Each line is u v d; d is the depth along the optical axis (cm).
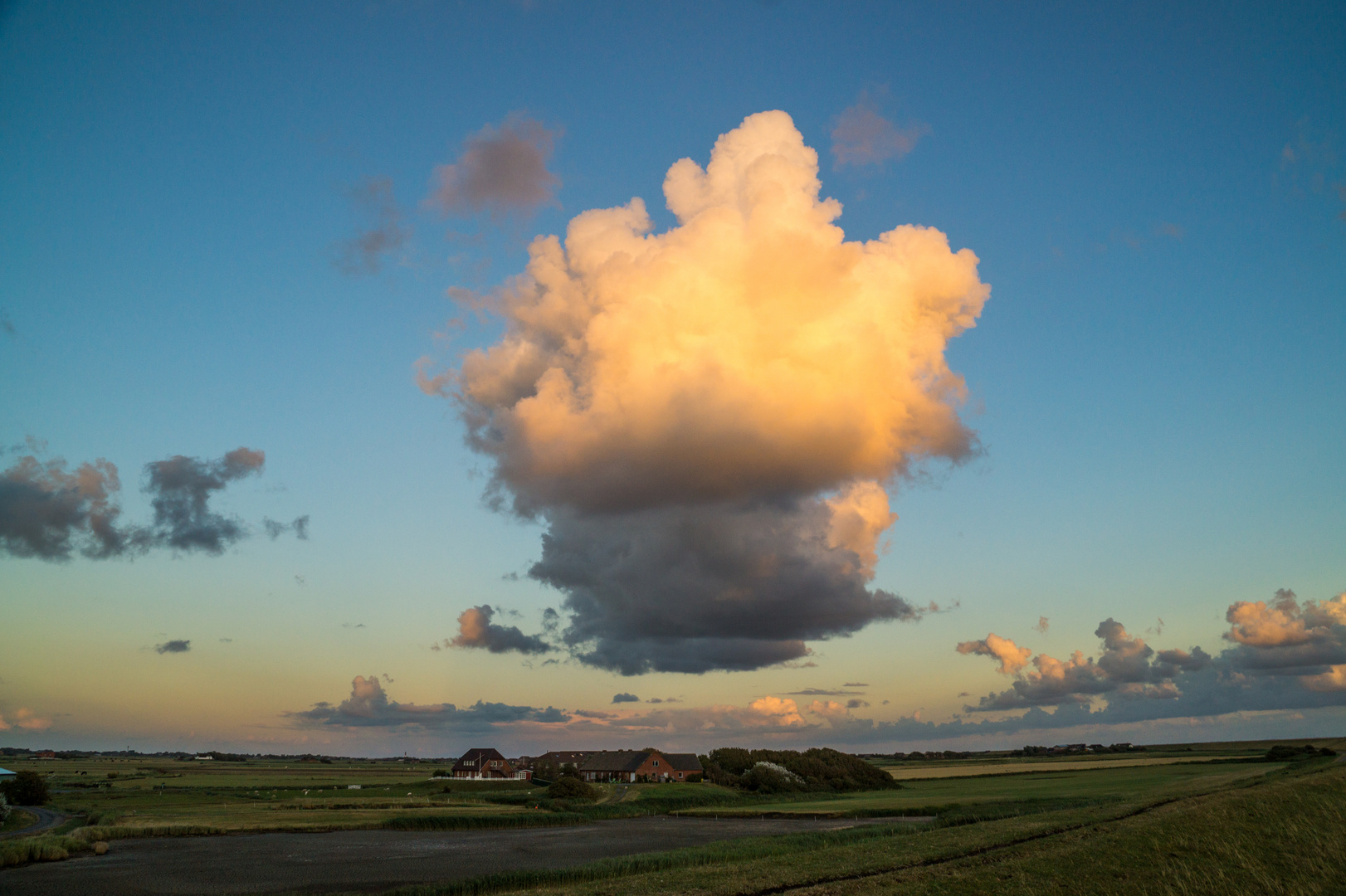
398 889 4203
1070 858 3838
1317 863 4141
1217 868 3847
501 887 3841
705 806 12350
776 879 3416
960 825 5925
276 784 16375
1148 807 5862
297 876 4922
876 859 3912
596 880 3625
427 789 15088
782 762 18200
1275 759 15738
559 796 12219
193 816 8800
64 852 5769
